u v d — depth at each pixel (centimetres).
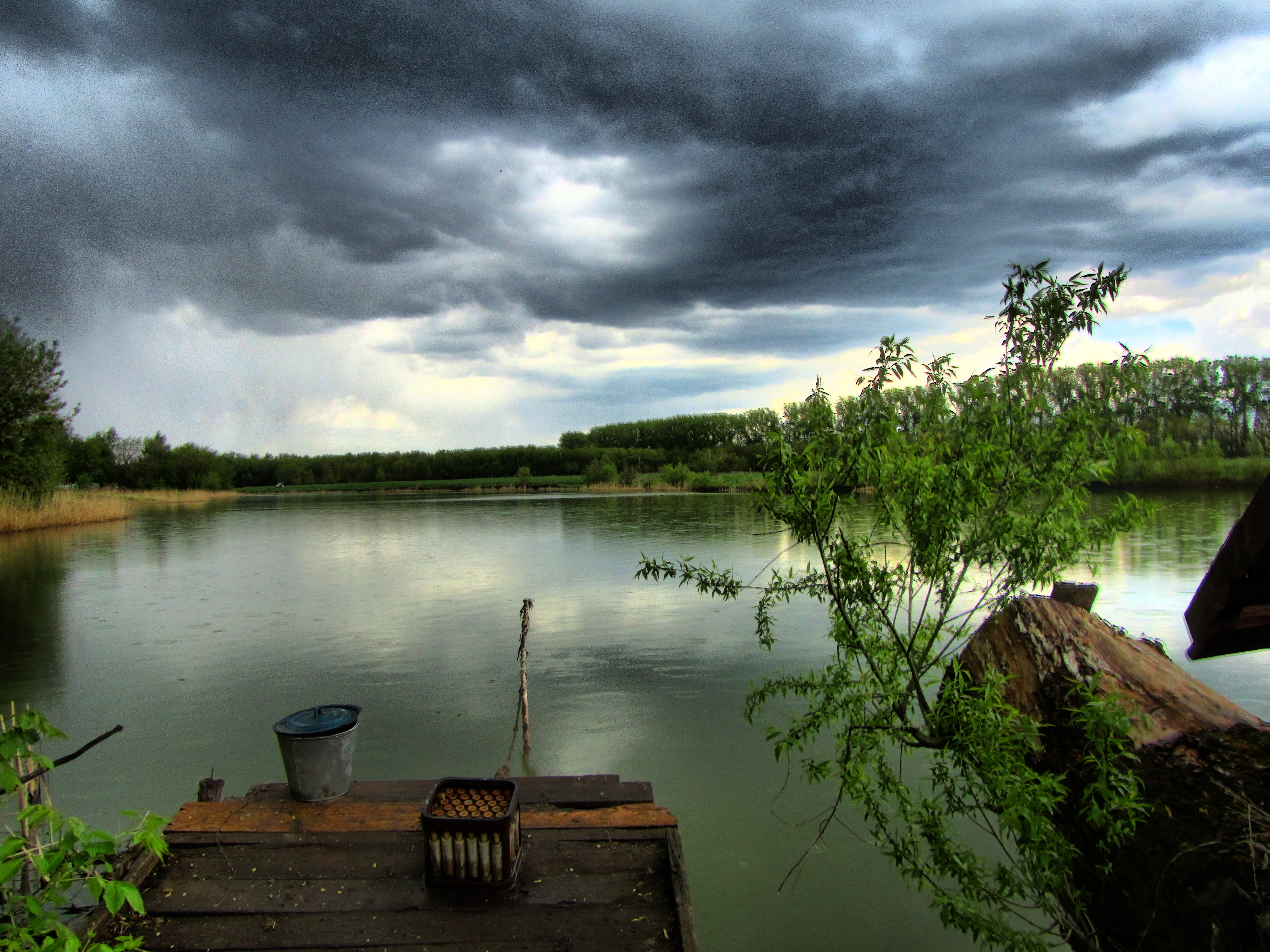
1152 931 320
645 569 500
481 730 809
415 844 446
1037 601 425
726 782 679
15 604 1585
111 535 3122
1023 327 428
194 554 2456
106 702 923
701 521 3195
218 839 450
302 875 416
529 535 2808
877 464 419
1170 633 1127
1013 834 398
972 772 397
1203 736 344
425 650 1159
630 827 463
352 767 616
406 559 2241
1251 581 331
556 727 818
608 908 389
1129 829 319
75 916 434
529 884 409
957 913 380
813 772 471
